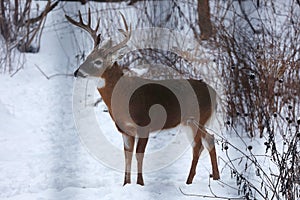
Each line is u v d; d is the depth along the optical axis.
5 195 7.78
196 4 15.48
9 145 10.47
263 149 9.49
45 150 10.25
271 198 6.79
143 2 15.66
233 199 7.12
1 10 15.01
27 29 15.40
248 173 8.12
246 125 10.33
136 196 7.54
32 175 8.77
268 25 13.70
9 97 13.17
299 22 12.18
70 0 17.52
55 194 7.69
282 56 10.64
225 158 9.25
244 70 10.70
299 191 6.96
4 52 14.95
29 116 12.18
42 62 15.23
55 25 16.81
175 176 8.70
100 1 16.92
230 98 10.59
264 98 10.33
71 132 11.40
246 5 14.70
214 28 12.34
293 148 6.95
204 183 8.18
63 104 13.00
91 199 7.47
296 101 11.04
